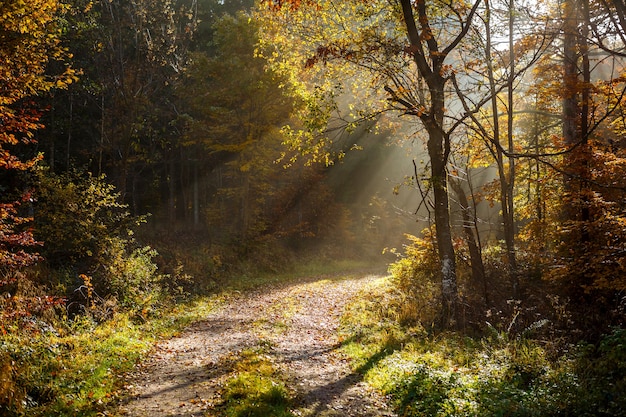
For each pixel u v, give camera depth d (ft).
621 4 37.45
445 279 44.86
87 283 45.50
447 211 45.62
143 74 79.61
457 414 22.80
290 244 113.39
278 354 36.32
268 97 81.97
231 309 58.90
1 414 22.25
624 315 40.88
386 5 46.34
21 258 33.45
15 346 30.66
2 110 31.76
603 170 42.01
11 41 31.07
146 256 60.03
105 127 81.66
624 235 40.09
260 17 54.75
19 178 59.06
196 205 108.78
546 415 22.03
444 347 36.24
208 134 88.02
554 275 44.86
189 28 87.15
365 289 67.67
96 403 24.63
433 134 45.52
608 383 25.25
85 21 71.77
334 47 43.01
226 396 25.63
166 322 48.70
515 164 56.95
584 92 45.55
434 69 44.14
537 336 38.50
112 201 58.13
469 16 42.39
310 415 24.17
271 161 97.91
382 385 28.50
